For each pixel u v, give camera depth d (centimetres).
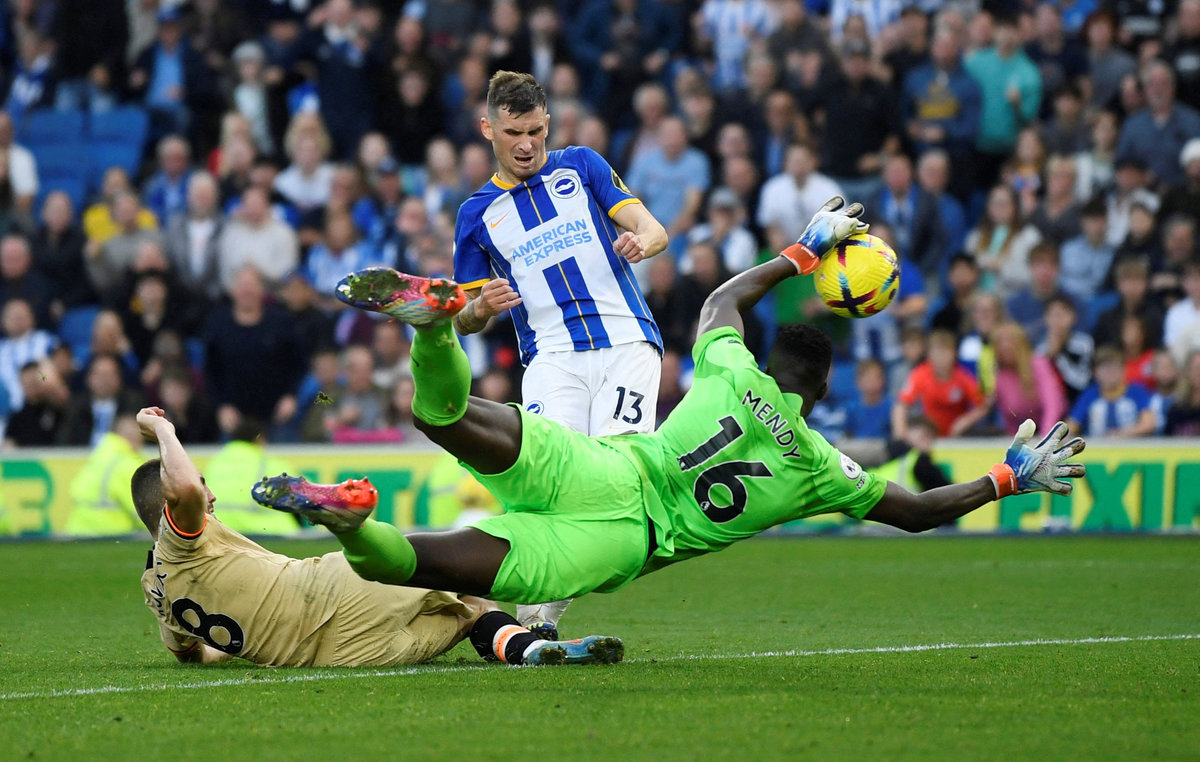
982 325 3341
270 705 1030
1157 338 3331
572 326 1423
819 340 1179
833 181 3725
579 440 1145
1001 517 3092
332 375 3288
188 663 1291
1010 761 848
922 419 2986
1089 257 3572
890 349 3475
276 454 3036
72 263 3744
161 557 1229
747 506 1165
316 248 3712
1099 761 852
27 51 4322
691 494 1162
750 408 1162
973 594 1984
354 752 872
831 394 3375
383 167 3819
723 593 2023
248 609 1230
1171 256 3475
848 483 1186
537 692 1070
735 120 3822
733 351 1184
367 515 1004
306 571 1248
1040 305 3472
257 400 3394
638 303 1453
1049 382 3228
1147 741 909
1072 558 2539
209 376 3419
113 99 4231
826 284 1273
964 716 984
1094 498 3059
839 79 3747
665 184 3706
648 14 4109
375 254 3644
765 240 3669
